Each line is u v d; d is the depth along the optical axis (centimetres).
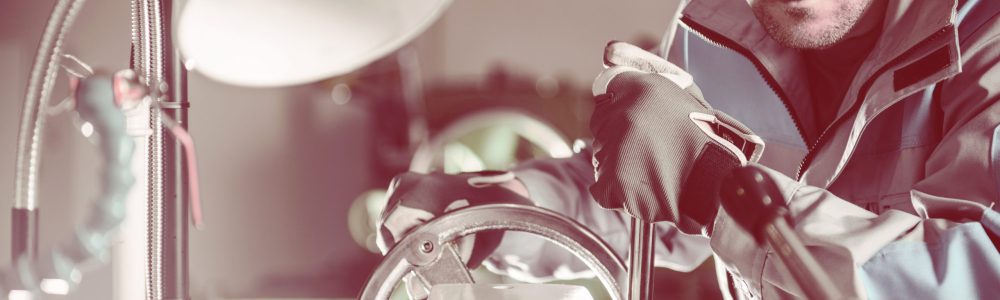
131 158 125
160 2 127
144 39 126
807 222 118
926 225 121
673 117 119
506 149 514
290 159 575
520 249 156
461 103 529
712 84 182
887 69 143
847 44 162
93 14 347
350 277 553
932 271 116
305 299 500
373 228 582
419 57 696
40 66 129
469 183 147
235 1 137
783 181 122
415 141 559
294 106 575
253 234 543
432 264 129
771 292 114
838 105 167
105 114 123
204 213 510
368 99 568
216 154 519
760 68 168
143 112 125
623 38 733
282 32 140
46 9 364
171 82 127
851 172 161
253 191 547
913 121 154
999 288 117
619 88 123
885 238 117
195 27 134
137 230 298
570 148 515
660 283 454
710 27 171
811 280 93
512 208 130
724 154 118
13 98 357
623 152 118
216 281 511
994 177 132
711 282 452
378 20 143
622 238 170
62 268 126
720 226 116
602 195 117
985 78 139
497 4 727
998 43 140
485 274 410
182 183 128
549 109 522
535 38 732
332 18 141
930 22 139
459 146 516
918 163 153
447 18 721
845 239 116
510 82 537
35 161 131
